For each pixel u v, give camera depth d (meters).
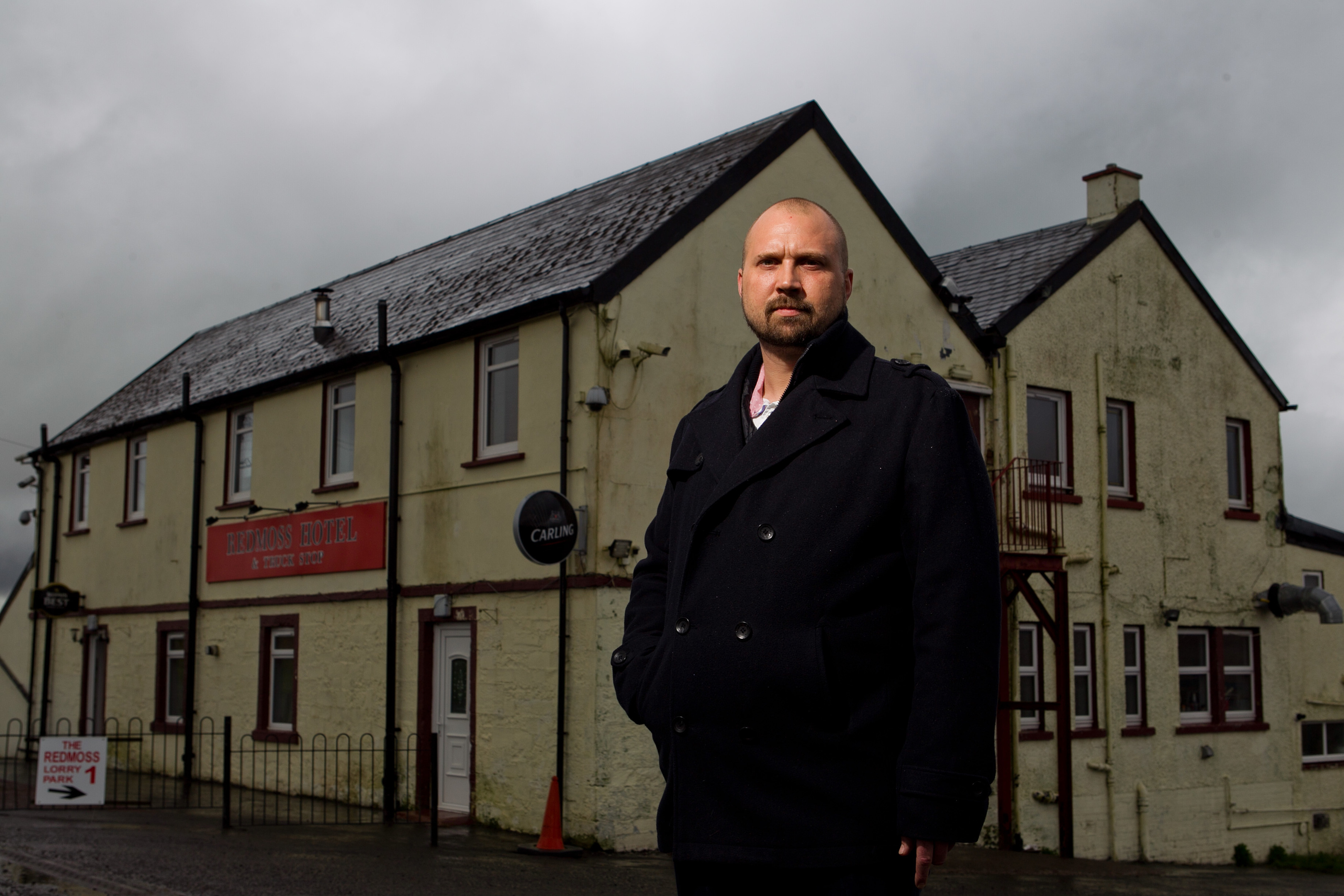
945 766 2.08
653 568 2.61
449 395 14.55
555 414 12.95
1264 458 19.39
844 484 2.25
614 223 14.64
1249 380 19.38
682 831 2.28
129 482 21.31
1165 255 18.55
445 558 14.32
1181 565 17.88
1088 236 17.94
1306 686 19.28
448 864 10.23
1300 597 18.41
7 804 14.47
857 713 2.20
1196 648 18.08
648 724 2.41
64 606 21.91
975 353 16.20
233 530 18.25
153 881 8.41
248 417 18.61
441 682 14.38
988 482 2.30
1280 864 17.92
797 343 2.44
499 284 14.89
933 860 2.09
